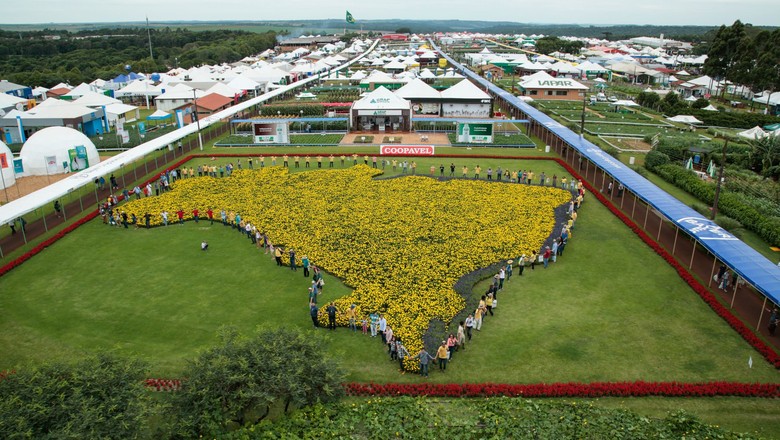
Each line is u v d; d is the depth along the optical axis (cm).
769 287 2792
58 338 2825
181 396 1928
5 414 1648
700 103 10075
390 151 6669
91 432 1644
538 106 10581
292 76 14450
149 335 2855
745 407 2298
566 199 4969
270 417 2166
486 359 2658
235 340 2183
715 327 2928
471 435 1870
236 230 4331
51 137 6288
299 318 3027
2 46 18162
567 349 2727
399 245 3922
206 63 18412
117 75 14475
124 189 5334
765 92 11169
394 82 11494
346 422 1925
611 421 1959
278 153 6788
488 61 17725
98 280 3475
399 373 2566
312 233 4147
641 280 3472
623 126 8712
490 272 3525
